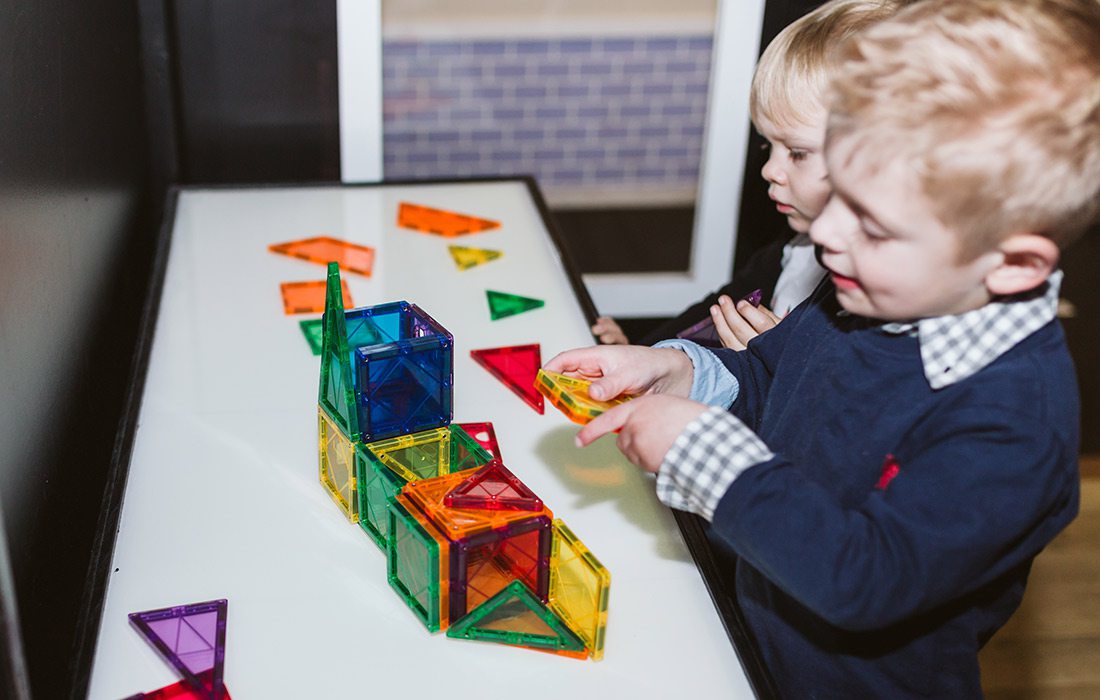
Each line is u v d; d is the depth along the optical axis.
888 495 0.76
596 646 0.84
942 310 0.76
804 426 0.88
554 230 1.55
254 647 0.84
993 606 0.88
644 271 2.64
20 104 0.99
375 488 0.93
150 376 1.18
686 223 2.89
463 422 1.12
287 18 1.79
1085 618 1.74
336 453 0.98
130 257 1.63
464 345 1.27
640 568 0.94
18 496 0.90
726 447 0.78
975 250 0.71
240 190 1.66
